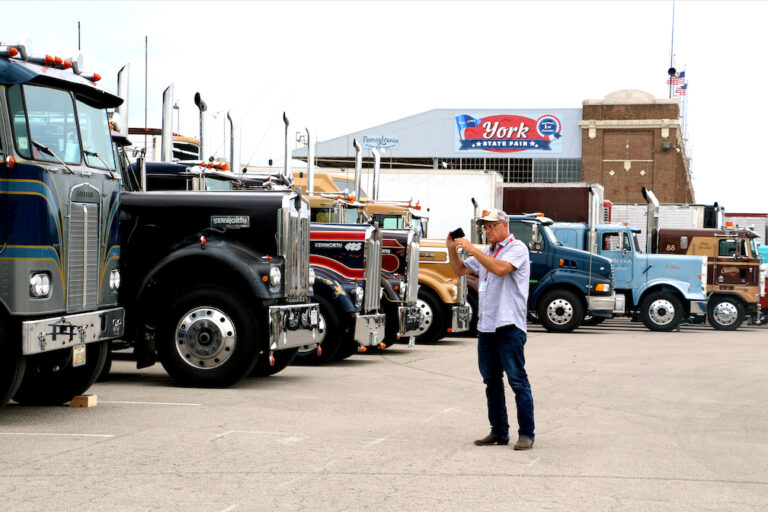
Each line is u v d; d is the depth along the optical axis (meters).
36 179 7.92
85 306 8.61
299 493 5.80
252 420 8.52
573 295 23.41
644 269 25.09
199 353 10.60
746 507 5.77
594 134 67.00
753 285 26.00
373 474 6.41
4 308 7.80
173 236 11.08
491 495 5.88
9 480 6.02
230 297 10.53
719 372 14.03
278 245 10.91
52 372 9.21
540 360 15.45
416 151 69.19
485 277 7.64
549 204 30.02
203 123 17.05
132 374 12.05
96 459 6.70
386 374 12.71
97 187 8.84
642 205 34.09
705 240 26.34
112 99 9.16
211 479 6.13
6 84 7.90
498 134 68.44
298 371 12.94
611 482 6.36
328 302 13.65
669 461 7.17
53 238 8.06
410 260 16.31
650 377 13.16
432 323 18.28
